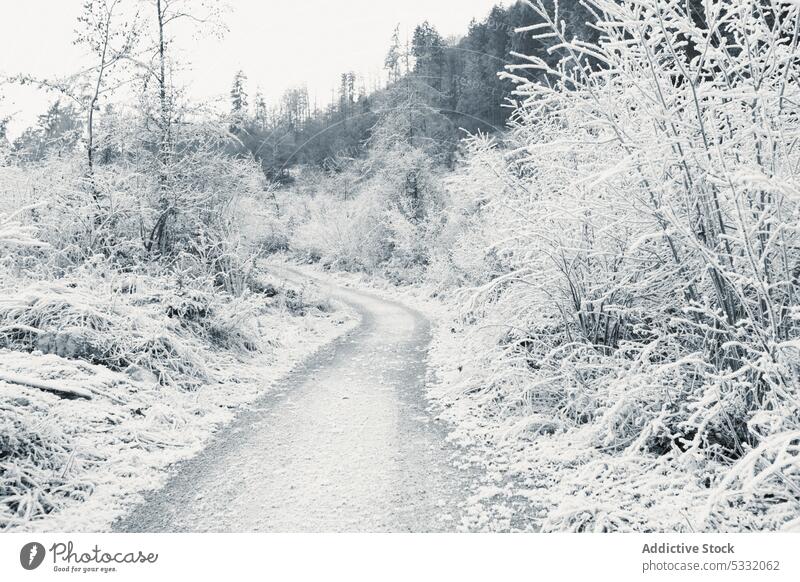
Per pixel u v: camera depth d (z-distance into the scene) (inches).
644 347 181.8
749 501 125.0
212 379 276.4
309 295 590.6
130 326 271.0
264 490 157.2
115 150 448.5
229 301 410.3
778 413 122.9
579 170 191.8
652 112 143.9
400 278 832.9
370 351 381.1
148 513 143.7
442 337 419.8
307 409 240.7
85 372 227.0
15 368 207.9
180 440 197.5
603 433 173.8
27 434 159.0
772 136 131.6
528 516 136.5
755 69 133.1
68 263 340.8
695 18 185.3
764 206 136.3
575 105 165.6
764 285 127.0
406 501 147.9
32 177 372.2
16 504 139.6
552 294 220.1
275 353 362.3
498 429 203.3
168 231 418.9
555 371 206.8
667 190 150.3
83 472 160.9
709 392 139.5
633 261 192.2
